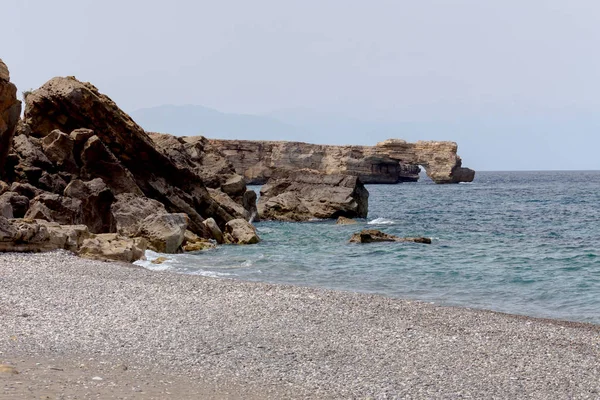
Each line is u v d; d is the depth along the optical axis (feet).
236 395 35.86
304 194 229.25
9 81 119.24
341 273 102.17
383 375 41.86
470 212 269.85
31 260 83.87
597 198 378.12
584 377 43.75
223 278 86.07
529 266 111.75
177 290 68.64
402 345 50.24
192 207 157.07
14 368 36.68
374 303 67.21
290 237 158.40
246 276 95.61
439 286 92.27
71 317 53.47
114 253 98.63
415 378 41.55
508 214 256.11
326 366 43.27
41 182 123.34
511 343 52.85
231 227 148.05
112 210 126.72
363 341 50.80
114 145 144.87
